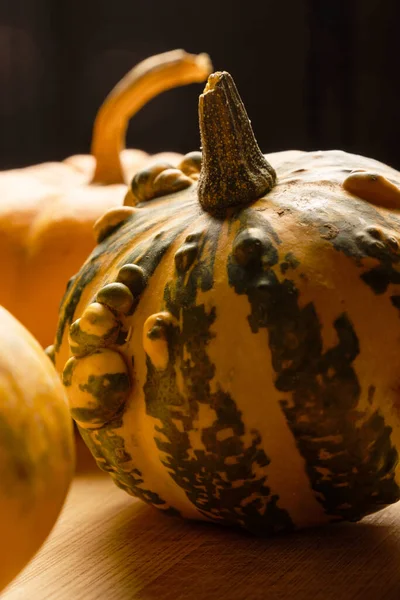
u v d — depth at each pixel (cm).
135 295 38
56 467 31
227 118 38
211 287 37
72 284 41
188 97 84
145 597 36
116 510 43
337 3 72
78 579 37
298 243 36
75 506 43
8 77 84
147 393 37
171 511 40
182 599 36
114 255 40
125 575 37
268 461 37
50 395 32
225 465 37
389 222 38
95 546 39
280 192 39
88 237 54
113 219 42
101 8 84
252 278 36
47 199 56
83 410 38
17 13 83
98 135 58
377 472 37
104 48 84
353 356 36
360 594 35
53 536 40
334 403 36
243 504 38
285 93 77
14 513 30
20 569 31
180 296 37
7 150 86
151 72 57
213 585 36
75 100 86
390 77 73
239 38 79
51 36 84
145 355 37
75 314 40
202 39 81
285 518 38
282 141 78
